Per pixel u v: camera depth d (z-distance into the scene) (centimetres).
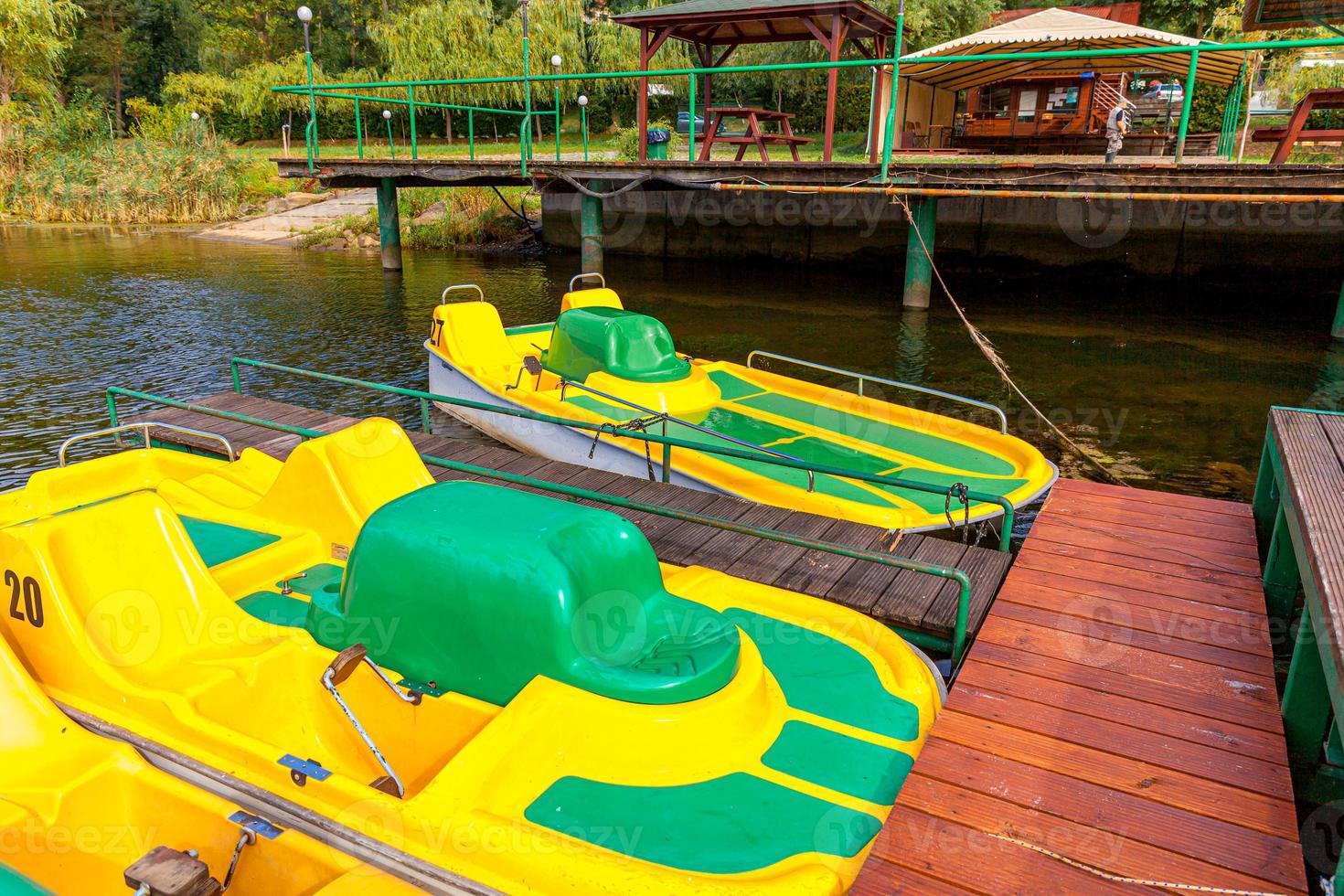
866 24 1534
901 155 1878
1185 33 3059
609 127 3962
